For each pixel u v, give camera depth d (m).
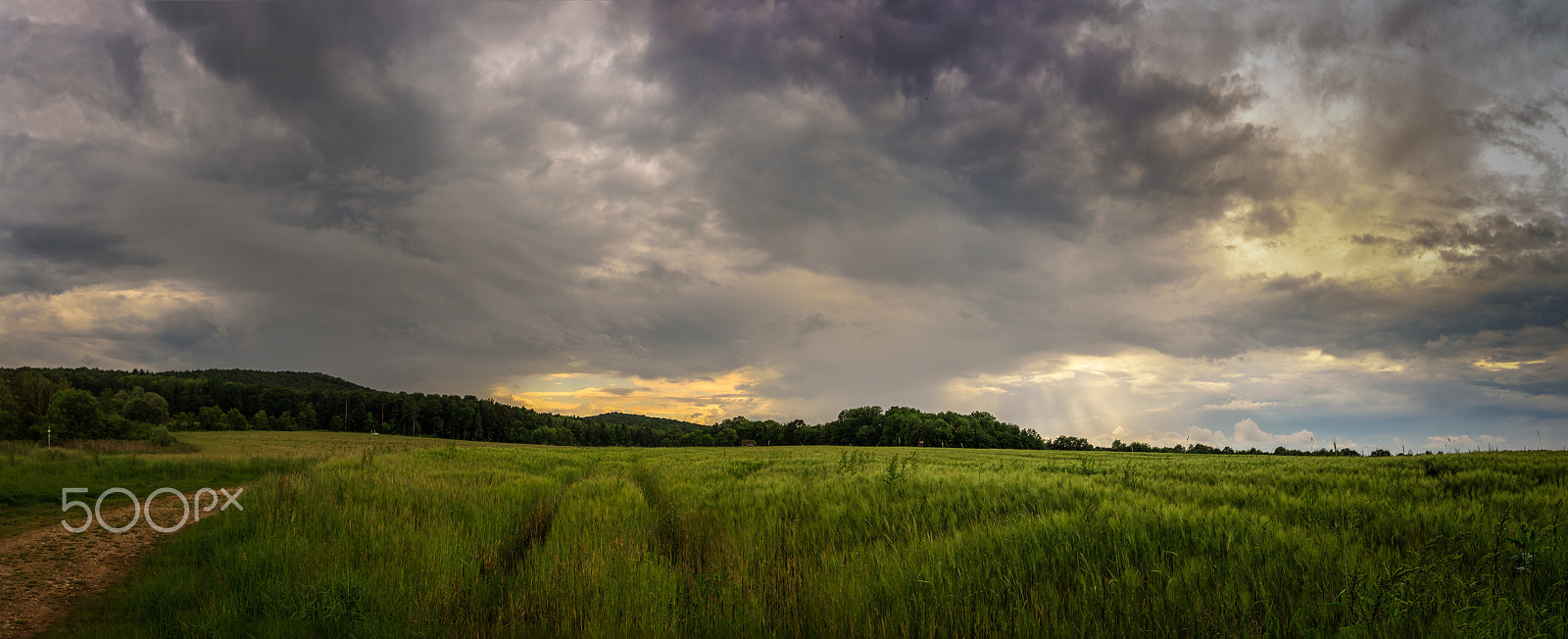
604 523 10.98
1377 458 23.39
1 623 6.97
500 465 28.91
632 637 5.82
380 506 12.61
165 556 9.51
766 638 5.73
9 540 10.88
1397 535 6.96
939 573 6.33
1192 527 7.40
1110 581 5.74
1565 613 4.48
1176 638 4.88
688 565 9.02
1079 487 11.62
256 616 6.79
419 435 133.75
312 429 123.19
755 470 23.61
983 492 11.30
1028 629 5.09
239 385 124.69
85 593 8.14
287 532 9.75
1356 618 4.55
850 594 6.23
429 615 6.69
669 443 155.38
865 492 12.70
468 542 9.80
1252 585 5.45
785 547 9.25
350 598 6.74
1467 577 5.27
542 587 7.23
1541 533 5.71
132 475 20.52
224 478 21.95
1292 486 12.32
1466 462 15.37
